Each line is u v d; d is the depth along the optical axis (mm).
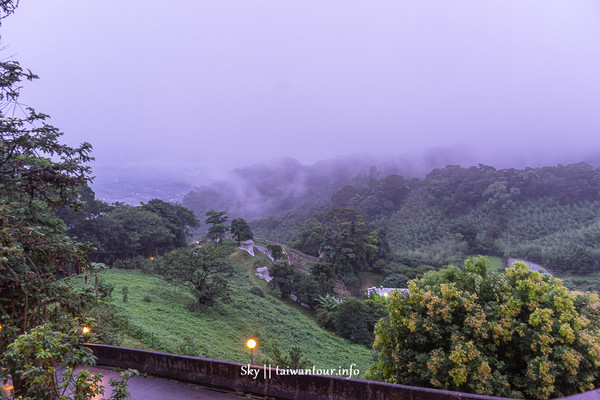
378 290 51719
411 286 8328
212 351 15734
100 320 12758
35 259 4961
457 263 73375
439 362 6965
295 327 28094
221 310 25938
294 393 4145
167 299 25562
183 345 14102
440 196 115750
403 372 7746
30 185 5410
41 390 3156
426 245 90812
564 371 6457
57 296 4781
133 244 39438
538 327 6945
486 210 103750
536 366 6539
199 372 4715
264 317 28094
